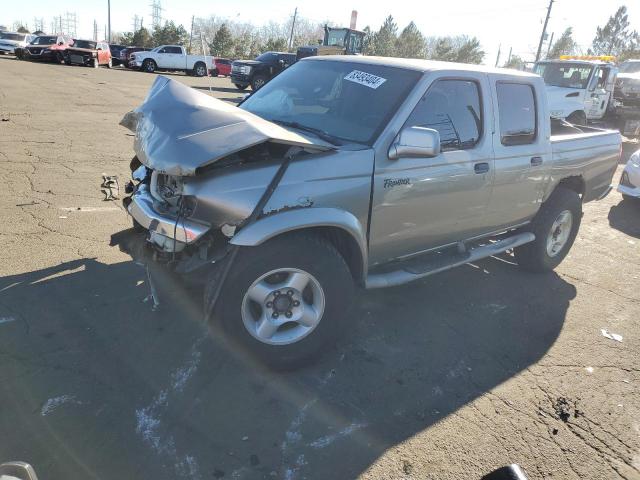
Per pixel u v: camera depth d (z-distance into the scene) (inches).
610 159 230.5
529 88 183.5
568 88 564.7
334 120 147.7
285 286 125.4
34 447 100.7
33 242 189.6
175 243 122.0
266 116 159.9
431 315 171.2
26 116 459.5
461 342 156.1
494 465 109.1
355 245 134.1
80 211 226.2
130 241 141.1
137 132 132.1
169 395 119.3
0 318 140.9
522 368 145.9
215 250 122.0
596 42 2925.7
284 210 119.6
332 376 133.3
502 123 171.8
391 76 150.9
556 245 215.9
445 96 152.3
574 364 150.5
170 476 97.7
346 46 1100.5
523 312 180.2
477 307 180.5
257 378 129.0
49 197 241.8
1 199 232.4
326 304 130.6
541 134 188.7
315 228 129.3
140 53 1403.8
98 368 125.6
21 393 114.8
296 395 124.6
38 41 1309.1
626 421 127.8
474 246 192.5
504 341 159.3
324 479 101.3
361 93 150.6
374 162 133.8
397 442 112.7
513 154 175.3
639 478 110.0
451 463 108.4
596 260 241.3
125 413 112.3
